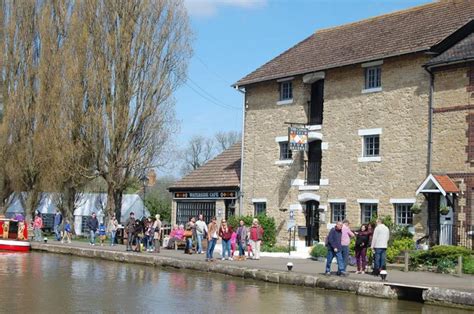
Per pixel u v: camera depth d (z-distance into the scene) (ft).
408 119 91.86
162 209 172.24
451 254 76.07
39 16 147.64
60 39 144.56
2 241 119.14
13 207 172.04
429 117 88.94
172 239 115.75
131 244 106.63
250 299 59.82
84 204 166.09
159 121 138.41
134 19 135.03
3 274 78.33
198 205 127.44
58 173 136.05
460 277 68.95
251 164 116.57
